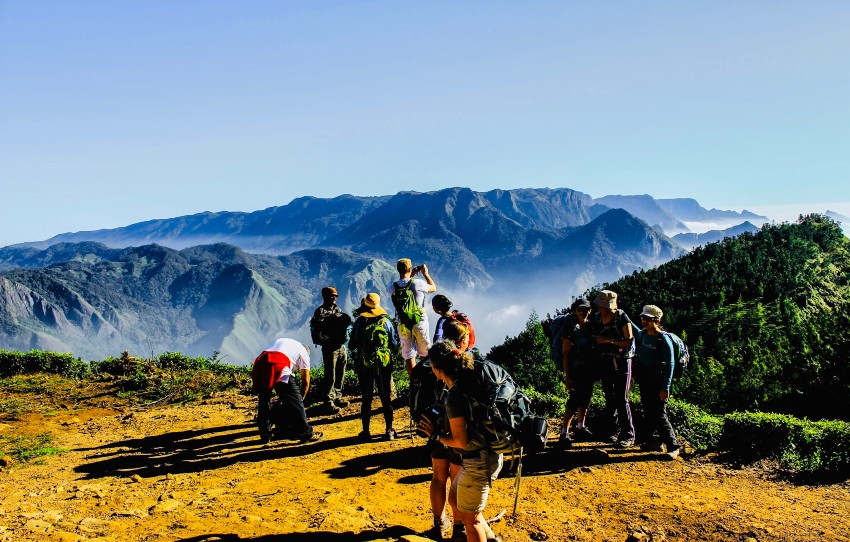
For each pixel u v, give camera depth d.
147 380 14.70
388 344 9.13
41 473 8.36
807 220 110.06
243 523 6.05
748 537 5.68
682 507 6.48
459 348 5.33
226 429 10.63
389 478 7.60
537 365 17.41
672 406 9.30
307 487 7.31
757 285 84.69
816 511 6.34
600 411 9.80
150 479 7.98
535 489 7.14
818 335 29.41
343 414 11.16
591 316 8.61
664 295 87.44
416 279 9.54
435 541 5.59
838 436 7.66
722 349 47.66
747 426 8.42
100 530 5.80
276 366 9.11
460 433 4.89
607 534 5.85
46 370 16.16
